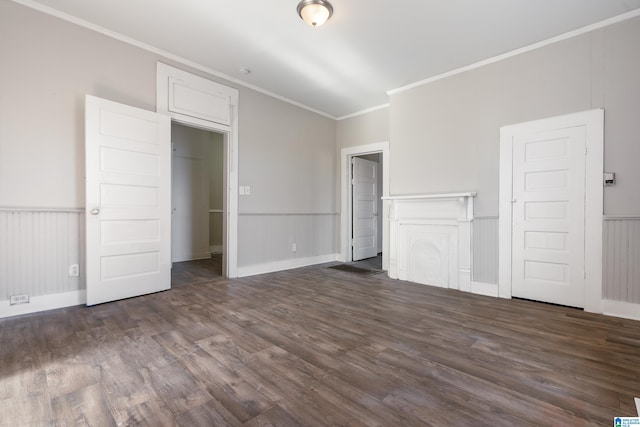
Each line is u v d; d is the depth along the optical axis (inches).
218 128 151.8
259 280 155.0
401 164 163.5
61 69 107.8
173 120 136.3
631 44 102.0
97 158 110.6
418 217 155.0
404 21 108.0
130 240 120.1
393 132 167.5
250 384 61.5
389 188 172.7
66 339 81.7
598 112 107.3
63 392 58.1
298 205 194.5
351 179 219.5
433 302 119.5
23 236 101.0
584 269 110.1
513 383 62.4
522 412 53.3
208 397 57.1
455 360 72.1
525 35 115.7
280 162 182.9
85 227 111.6
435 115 150.5
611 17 104.3
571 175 112.9
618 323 96.8
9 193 98.3
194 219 222.7
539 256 120.0
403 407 54.6
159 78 130.8
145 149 123.9
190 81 140.7
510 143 126.9
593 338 85.0
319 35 117.9
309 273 174.9
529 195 122.2
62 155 108.2
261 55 133.9
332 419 51.3
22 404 54.4
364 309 109.9
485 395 58.3
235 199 160.1
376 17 105.7
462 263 138.3
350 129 212.8
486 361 71.7
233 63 141.4
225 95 154.3
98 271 111.6
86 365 68.2
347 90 170.4
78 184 111.7
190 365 68.7
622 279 103.3
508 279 126.6
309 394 58.3
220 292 131.0
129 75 123.0
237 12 104.5
